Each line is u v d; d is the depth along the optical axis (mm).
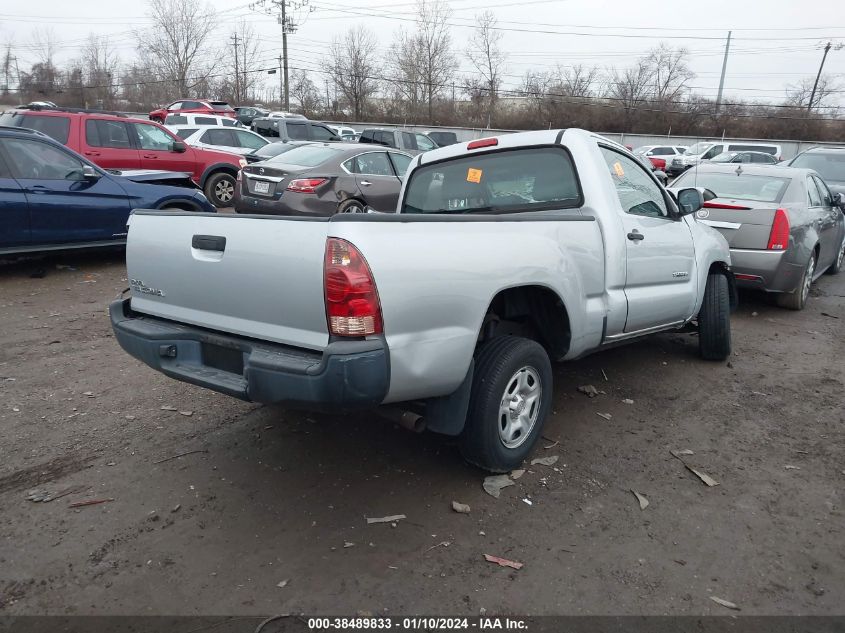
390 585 2762
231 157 13539
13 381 4902
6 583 2736
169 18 61750
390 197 10469
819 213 8188
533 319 3896
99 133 11758
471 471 3719
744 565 2949
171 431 4160
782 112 52656
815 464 3932
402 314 2832
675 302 4883
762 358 5980
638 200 4742
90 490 3455
